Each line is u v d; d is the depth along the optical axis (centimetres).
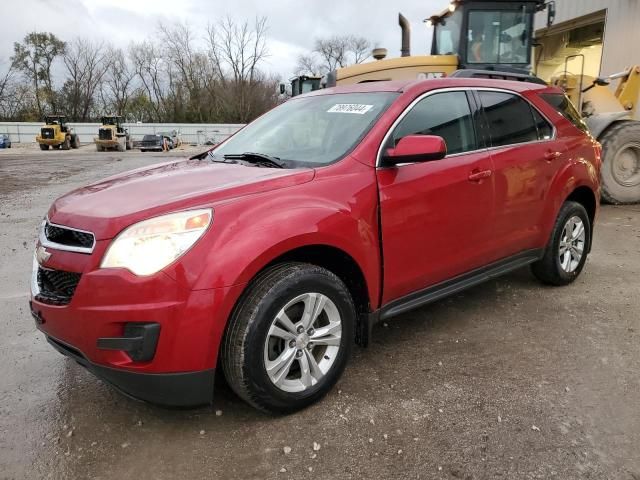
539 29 1265
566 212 445
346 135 327
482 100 385
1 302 460
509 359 338
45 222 284
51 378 326
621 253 578
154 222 241
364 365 332
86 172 1891
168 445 258
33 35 6850
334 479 233
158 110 7225
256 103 6869
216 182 284
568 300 437
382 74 910
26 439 265
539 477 232
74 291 246
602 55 1182
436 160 325
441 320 401
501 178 378
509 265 407
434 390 302
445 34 970
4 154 3662
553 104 446
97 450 255
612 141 835
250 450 252
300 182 283
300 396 275
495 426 268
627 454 246
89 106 7225
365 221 297
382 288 313
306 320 274
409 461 243
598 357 338
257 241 251
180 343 238
